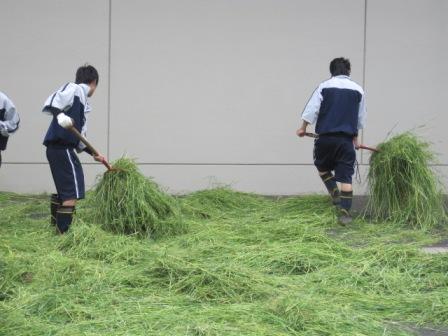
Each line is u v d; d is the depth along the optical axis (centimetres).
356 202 837
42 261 504
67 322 404
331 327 396
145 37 880
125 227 608
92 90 625
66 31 875
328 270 506
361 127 707
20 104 879
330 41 897
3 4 866
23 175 885
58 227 609
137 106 888
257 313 412
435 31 907
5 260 497
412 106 912
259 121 899
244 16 887
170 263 485
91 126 884
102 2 874
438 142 913
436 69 911
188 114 893
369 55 902
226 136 898
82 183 614
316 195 806
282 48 893
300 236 603
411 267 515
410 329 409
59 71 880
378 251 546
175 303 434
